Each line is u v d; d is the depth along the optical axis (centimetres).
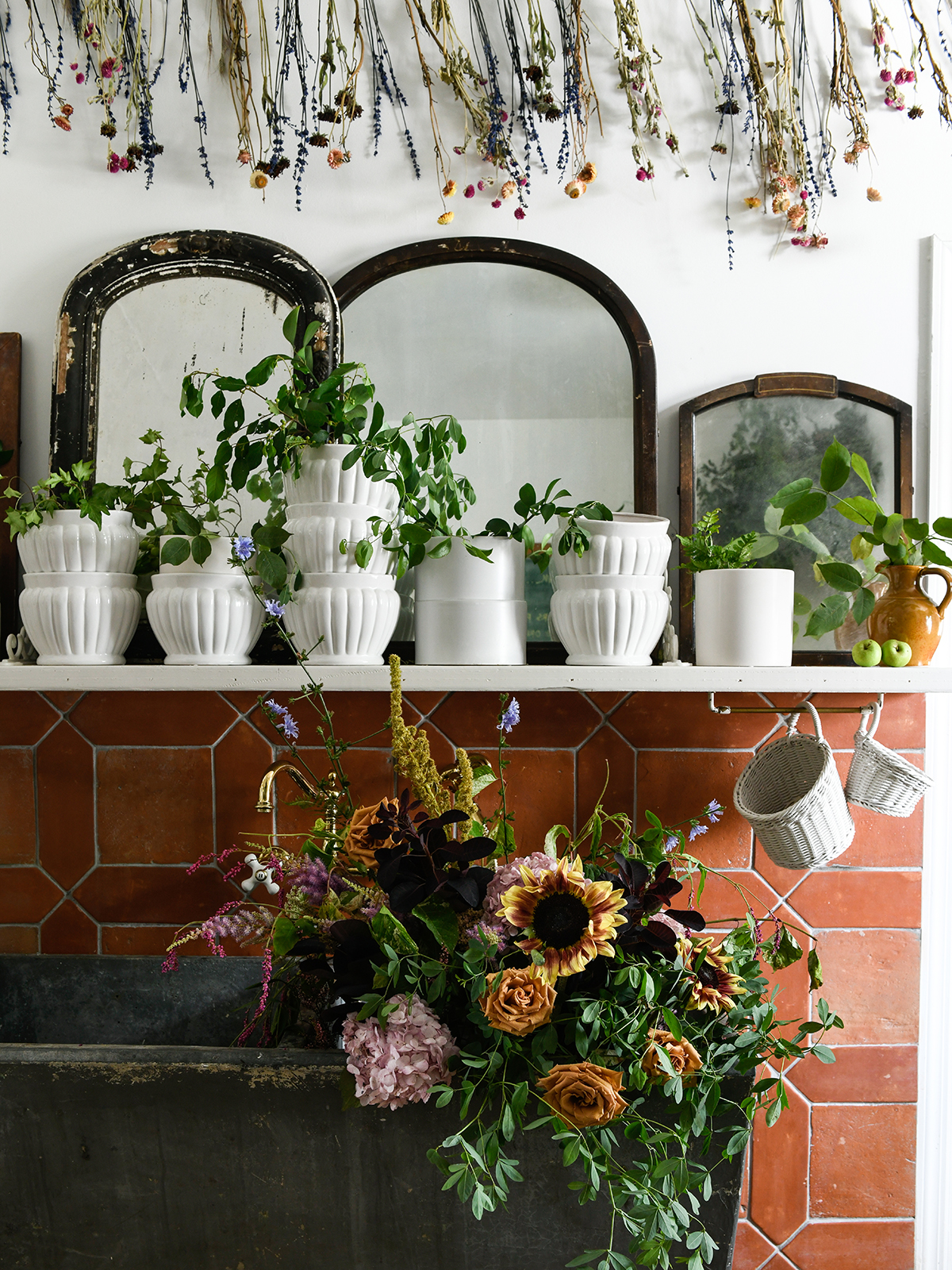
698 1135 82
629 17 123
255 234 125
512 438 124
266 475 121
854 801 113
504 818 103
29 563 111
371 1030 78
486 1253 84
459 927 83
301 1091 82
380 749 123
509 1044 77
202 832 124
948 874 124
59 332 122
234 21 124
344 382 122
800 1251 122
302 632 109
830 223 126
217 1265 85
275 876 103
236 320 123
